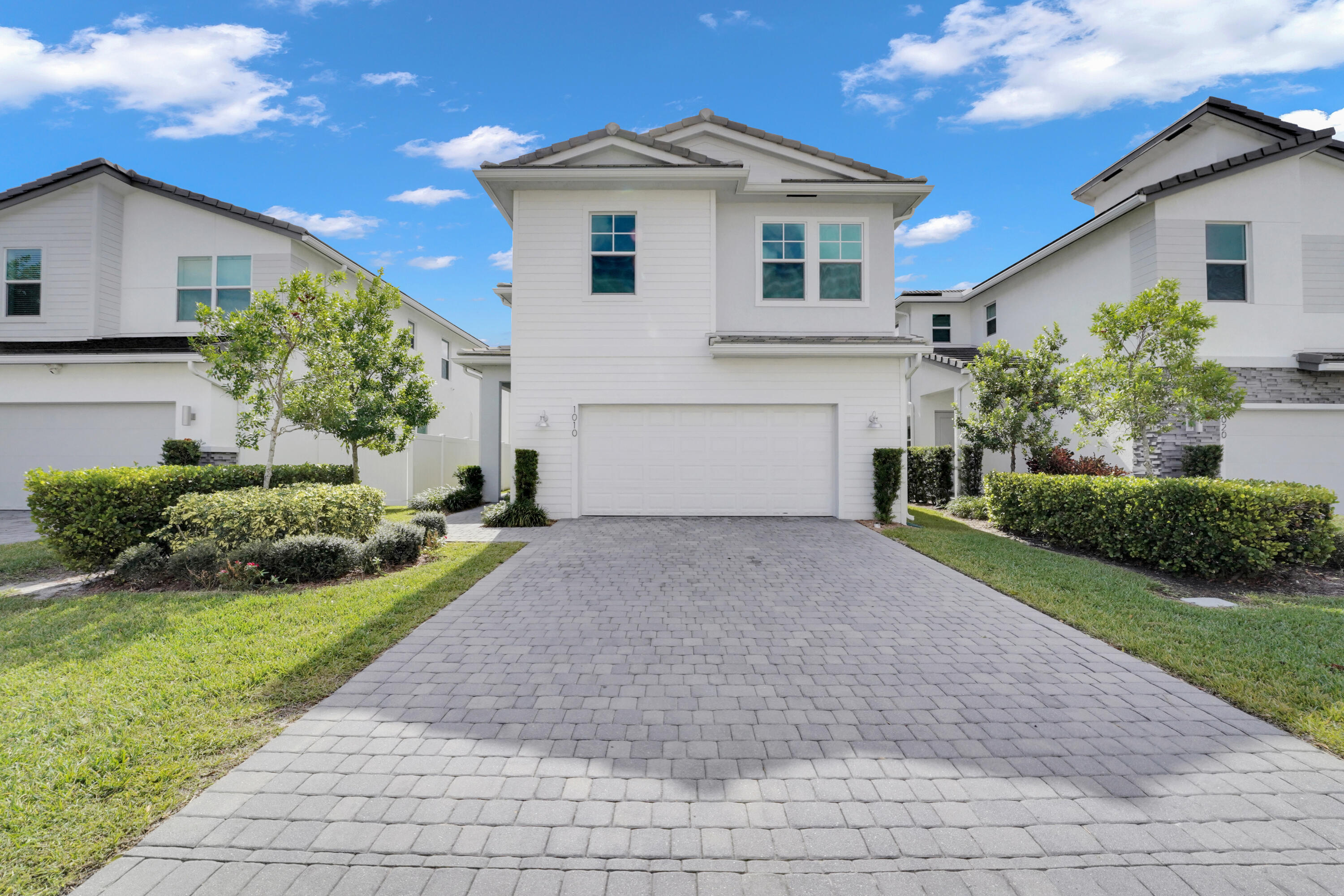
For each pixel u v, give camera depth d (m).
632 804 2.88
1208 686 4.20
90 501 7.45
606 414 12.20
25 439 12.90
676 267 12.13
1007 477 10.91
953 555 8.50
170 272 14.33
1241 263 12.12
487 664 4.62
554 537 10.05
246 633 5.17
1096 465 12.42
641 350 12.09
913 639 5.24
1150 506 7.65
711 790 3.00
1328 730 3.51
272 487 9.49
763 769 3.19
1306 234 12.16
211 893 2.30
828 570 7.80
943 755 3.34
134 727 3.51
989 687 4.24
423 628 5.47
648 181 11.77
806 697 4.09
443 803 2.87
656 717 3.77
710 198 12.12
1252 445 11.75
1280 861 2.51
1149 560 7.73
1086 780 3.10
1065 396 10.69
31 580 7.39
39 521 7.39
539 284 12.07
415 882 2.37
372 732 3.54
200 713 3.71
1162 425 9.74
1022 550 8.91
